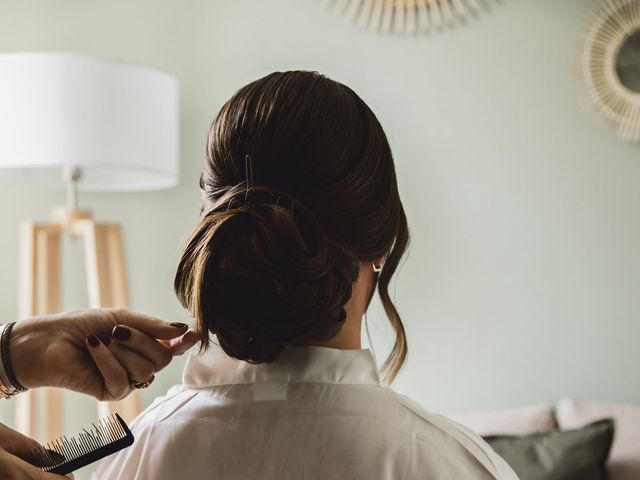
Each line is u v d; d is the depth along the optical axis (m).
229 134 0.67
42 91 2.13
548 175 2.59
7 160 2.13
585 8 2.56
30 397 2.38
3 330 0.73
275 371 0.67
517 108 2.60
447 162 2.64
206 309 0.65
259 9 2.73
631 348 2.55
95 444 0.68
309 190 0.65
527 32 2.60
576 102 2.58
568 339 2.58
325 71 2.70
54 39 2.80
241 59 2.74
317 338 0.67
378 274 0.74
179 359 2.73
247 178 0.66
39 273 2.46
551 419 2.37
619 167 2.56
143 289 2.78
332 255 0.64
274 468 0.64
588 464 2.09
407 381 2.64
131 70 2.21
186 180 2.76
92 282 2.36
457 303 2.63
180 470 0.67
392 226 0.69
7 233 2.81
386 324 2.62
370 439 0.63
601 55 2.55
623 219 2.56
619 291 2.56
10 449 0.69
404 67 2.66
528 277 2.60
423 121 2.65
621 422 2.30
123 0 2.78
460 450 0.65
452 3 2.63
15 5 2.81
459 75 2.63
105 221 2.79
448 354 2.63
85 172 2.61
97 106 2.16
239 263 0.64
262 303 0.63
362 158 0.65
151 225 2.78
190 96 2.77
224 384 0.69
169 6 2.77
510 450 2.15
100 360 0.69
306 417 0.65
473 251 2.62
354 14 2.68
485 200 2.62
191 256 0.67
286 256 0.62
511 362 2.61
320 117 0.65
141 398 2.72
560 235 2.59
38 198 2.81
